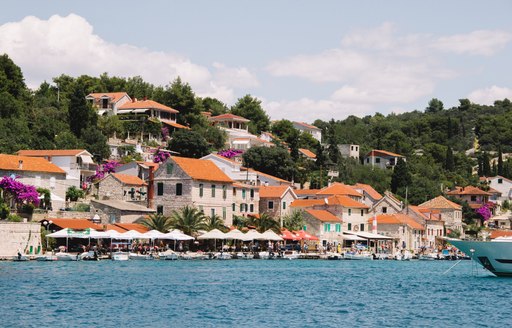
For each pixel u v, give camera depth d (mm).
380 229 195375
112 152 197250
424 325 65375
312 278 106062
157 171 155250
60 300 73250
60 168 151875
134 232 129125
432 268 141875
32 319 62688
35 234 120875
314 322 65375
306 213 174750
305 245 171375
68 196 156500
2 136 174625
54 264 112125
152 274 101688
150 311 68812
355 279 107188
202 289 86188
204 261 133875
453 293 90188
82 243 132875
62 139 187625
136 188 161875
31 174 143125
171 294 80750
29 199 133250
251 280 99125
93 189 170125
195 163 158500
